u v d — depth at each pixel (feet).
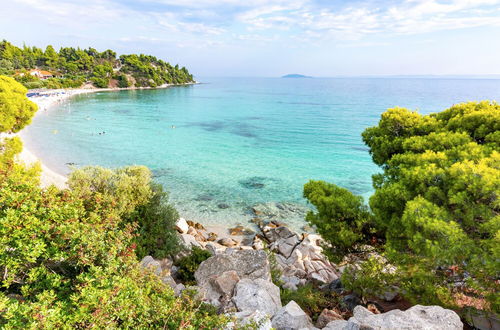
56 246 24.50
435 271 35.58
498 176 32.71
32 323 17.31
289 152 180.86
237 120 304.30
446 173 37.52
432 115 67.62
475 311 31.27
